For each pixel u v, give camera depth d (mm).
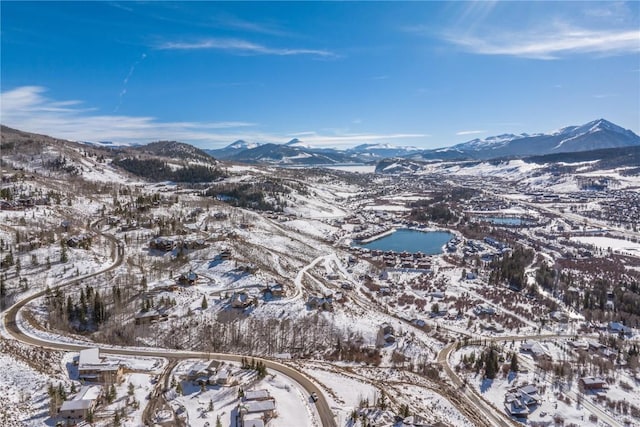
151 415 72375
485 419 91188
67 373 84062
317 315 135250
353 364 112125
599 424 93188
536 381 109812
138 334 113875
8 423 65062
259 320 128875
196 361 95938
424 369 112875
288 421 73688
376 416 78000
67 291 128375
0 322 105438
